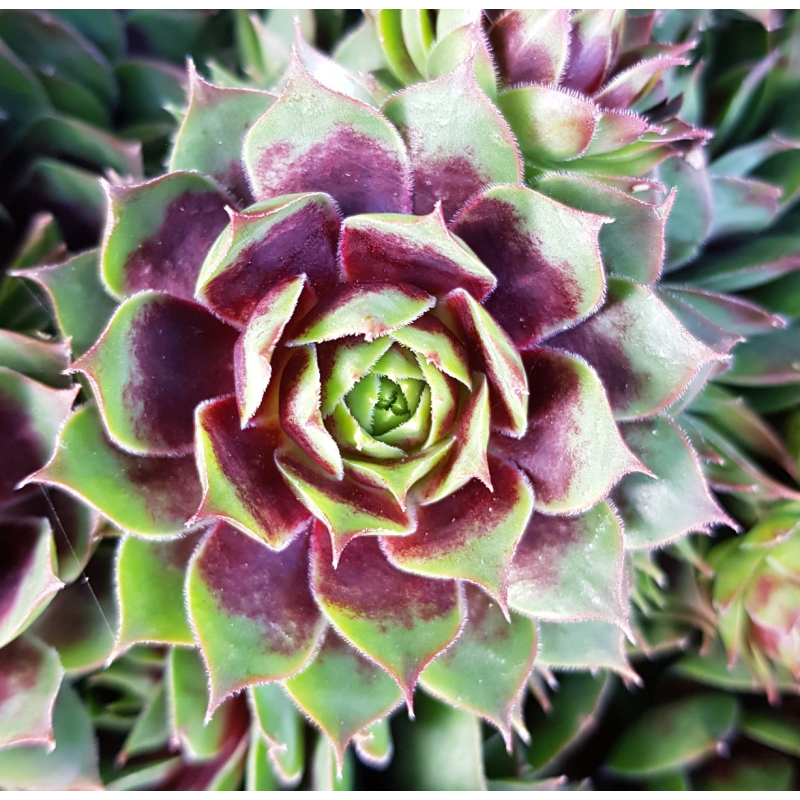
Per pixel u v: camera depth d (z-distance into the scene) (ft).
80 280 0.52
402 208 0.53
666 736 0.67
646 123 0.56
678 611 0.67
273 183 0.52
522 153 0.57
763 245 0.67
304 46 0.57
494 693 0.54
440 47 0.56
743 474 0.64
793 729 0.68
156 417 0.51
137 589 0.52
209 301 0.52
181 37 0.69
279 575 0.53
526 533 0.54
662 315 0.51
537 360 0.54
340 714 0.53
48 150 0.62
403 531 0.52
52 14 0.65
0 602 0.53
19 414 0.54
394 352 0.53
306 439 0.51
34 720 0.53
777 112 0.69
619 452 0.50
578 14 0.56
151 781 0.60
